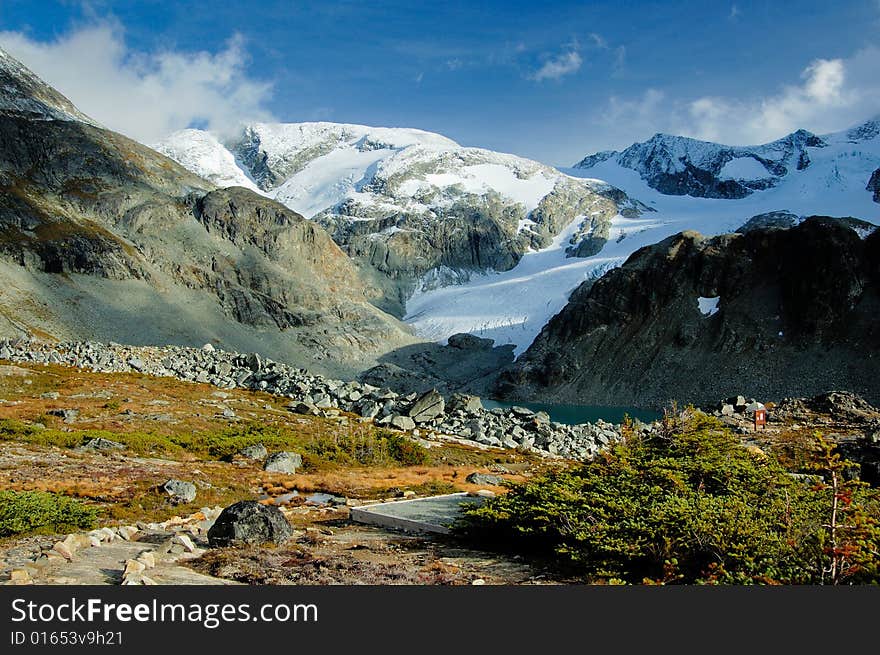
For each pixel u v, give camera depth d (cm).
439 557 1884
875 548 1354
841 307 19812
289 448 5397
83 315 19350
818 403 9906
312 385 9612
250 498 3462
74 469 3572
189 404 7338
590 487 2042
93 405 6638
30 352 9694
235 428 6144
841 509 1438
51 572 1413
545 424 8600
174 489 3141
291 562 1681
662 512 1611
